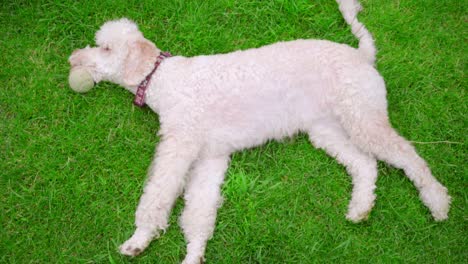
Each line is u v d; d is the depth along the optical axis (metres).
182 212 1.85
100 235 1.87
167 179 1.78
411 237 1.89
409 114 1.98
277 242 1.86
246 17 2.04
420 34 2.04
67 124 1.95
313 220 1.90
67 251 1.85
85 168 1.92
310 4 2.06
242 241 1.86
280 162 1.93
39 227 1.86
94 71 1.88
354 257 1.86
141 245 1.80
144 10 2.03
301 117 1.87
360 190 1.86
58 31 2.01
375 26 2.05
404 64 2.02
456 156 1.95
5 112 1.95
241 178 1.89
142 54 1.83
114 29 1.87
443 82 2.01
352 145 1.88
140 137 1.95
